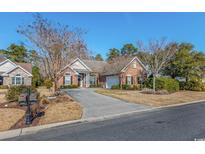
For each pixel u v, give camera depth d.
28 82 35.47
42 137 7.56
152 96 21.47
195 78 32.81
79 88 34.75
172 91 27.53
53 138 7.40
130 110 13.52
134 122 9.91
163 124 9.34
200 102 18.98
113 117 11.40
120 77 36.06
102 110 13.32
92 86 39.78
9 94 14.92
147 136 7.38
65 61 19.41
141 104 16.22
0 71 34.09
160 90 25.64
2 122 9.60
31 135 7.89
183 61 32.78
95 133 7.95
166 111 13.46
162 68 33.00
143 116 11.61
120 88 32.91
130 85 32.59
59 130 8.57
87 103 16.09
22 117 10.59
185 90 31.59
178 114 12.15
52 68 18.95
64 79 36.12
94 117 11.19
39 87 33.62
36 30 18.47
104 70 42.31
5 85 32.16
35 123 9.62
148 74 36.16
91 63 43.88
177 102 18.09
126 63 36.81
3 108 12.62
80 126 9.25
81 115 11.60
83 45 20.12
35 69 36.38
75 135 7.73
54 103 14.91
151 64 30.38
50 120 10.20
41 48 18.55
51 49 18.47
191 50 34.03
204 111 13.26
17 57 50.03
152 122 9.84
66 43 19.02
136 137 7.28
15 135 7.91
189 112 12.91
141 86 32.09
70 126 9.28
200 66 33.28
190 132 7.83
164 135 7.46
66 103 15.05
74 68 38.69
